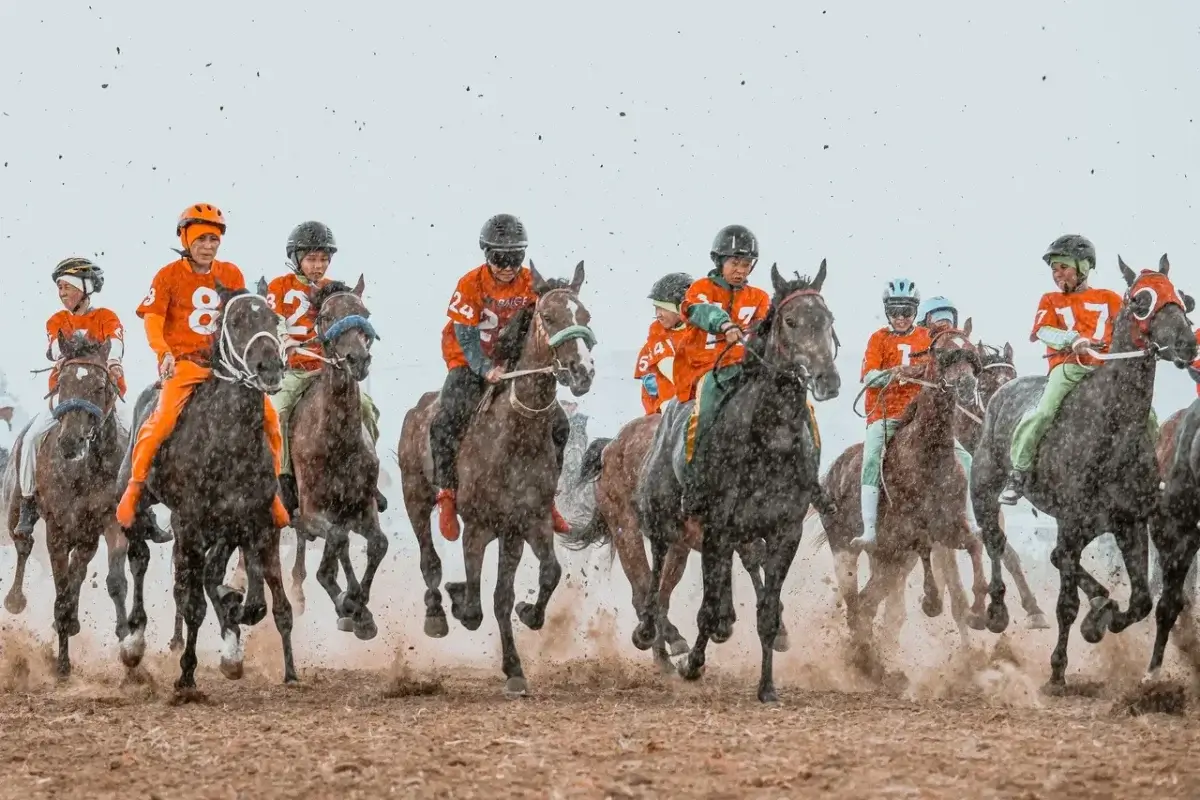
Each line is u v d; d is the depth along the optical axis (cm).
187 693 1323
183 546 1351
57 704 1326
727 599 1389
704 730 1049
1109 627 1412
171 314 1370
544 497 1367
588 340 1314
